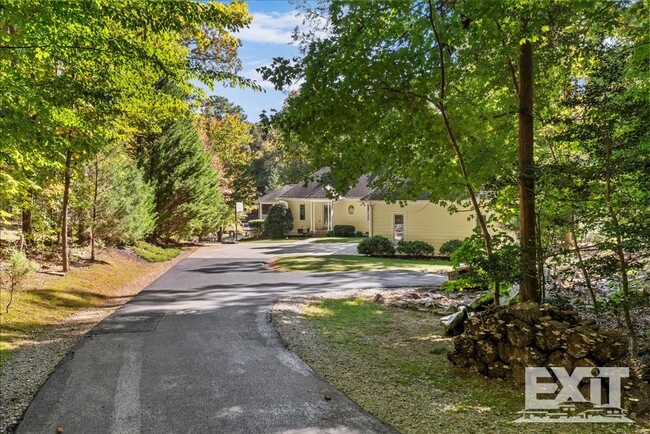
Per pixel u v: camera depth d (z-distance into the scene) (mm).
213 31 17453
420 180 6641
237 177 36500
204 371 5328
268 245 26266
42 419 4043
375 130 5688
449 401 4449
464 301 9742
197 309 9023
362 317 8414
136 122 12539
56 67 7906
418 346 6469
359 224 32281
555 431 3760
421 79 5277
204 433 3779
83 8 5758
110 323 7789
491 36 4824
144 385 4863
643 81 5656
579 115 5762
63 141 6359
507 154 6414
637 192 4961
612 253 5547
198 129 28359
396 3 4652
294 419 4035
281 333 7137
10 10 5117
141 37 7910
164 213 22156
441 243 20531
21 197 10641
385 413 4168
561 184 5160
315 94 5090
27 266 8328
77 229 15117
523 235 5586
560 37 5641
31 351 6098
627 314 5086
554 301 5906
